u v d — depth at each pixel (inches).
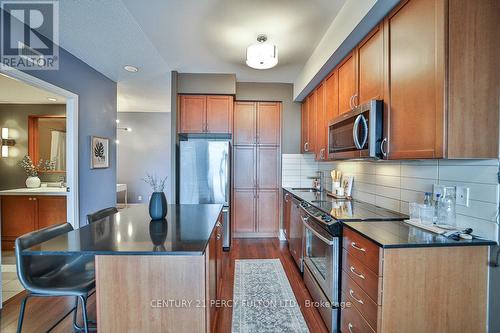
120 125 250.2
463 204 57.4
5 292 95.4
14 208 137.8
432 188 66.6
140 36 98.0
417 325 51.2
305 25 90.3
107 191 137.6
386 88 64.7
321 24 89.7
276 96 159.3
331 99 104.7
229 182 143.6
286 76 147.9
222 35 98.0
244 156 162.6
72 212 110.5
